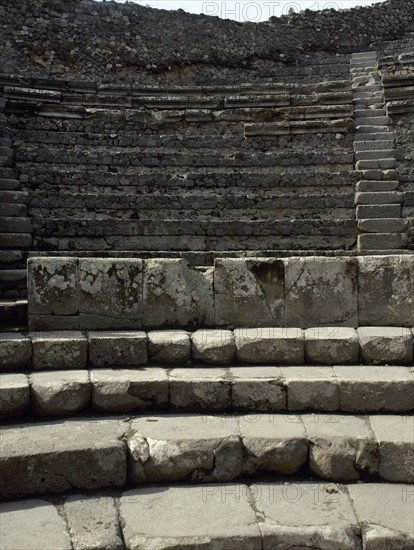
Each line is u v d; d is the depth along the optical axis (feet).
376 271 20.22
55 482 14.07
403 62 54.90
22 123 43.34
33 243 34.32
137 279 20.12
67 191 38.68
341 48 69.87
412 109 45.65
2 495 13.79
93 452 14.23
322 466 14.78
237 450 14.74
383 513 13.46
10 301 24.58
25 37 58.65
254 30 66.90
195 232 36.70
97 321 19.99
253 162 41.83
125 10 62.54
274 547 12.60
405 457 14.67
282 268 20.34
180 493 14.12
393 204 38.22
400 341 18.71
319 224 37.42
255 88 52.34
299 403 16.75
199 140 44.21
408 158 42.04
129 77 61.72
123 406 16.58
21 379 16.78
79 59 60.34
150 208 38.17
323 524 12.97
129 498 13.89
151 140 43.83
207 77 64.49
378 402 16.67
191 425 15.70
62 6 60.23
